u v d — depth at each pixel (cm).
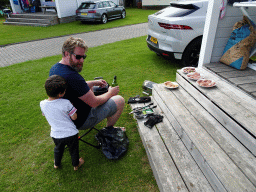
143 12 1908
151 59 588
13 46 842
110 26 1194
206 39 316
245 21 286
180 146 238
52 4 1495
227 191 160
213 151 194
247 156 184
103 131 264
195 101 279
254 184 159
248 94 239
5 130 313
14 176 233
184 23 426
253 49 291
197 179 194
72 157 226
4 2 1852
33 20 1327
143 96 387
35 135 301
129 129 302
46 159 256
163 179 200
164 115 301
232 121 205
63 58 205
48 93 189
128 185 215
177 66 527
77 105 219
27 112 360
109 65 558
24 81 487
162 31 462
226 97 240
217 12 291
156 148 242
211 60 339
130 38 886
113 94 256
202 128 227
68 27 1220
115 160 249
